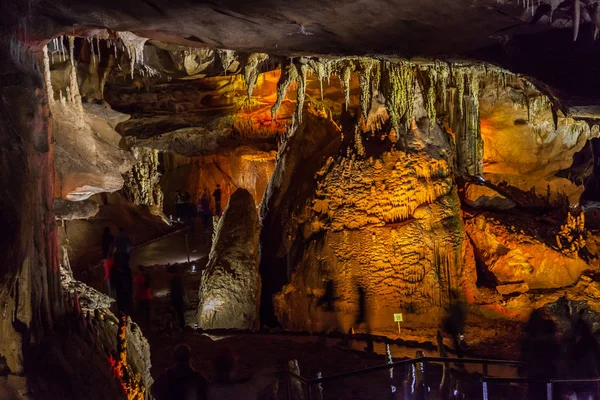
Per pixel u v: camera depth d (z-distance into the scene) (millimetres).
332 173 14156
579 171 19047
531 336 9883
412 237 13438
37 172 5785
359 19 6488
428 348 11508
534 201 17031
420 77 12969
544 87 8359
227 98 18609
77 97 7422
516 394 8930
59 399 5254
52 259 6039
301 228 14219
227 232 13195
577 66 7180
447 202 13977
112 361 6395
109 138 8000
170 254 17469
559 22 6379
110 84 17516
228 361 5348
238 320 12539
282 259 14391
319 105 18609
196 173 27266
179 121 19031
